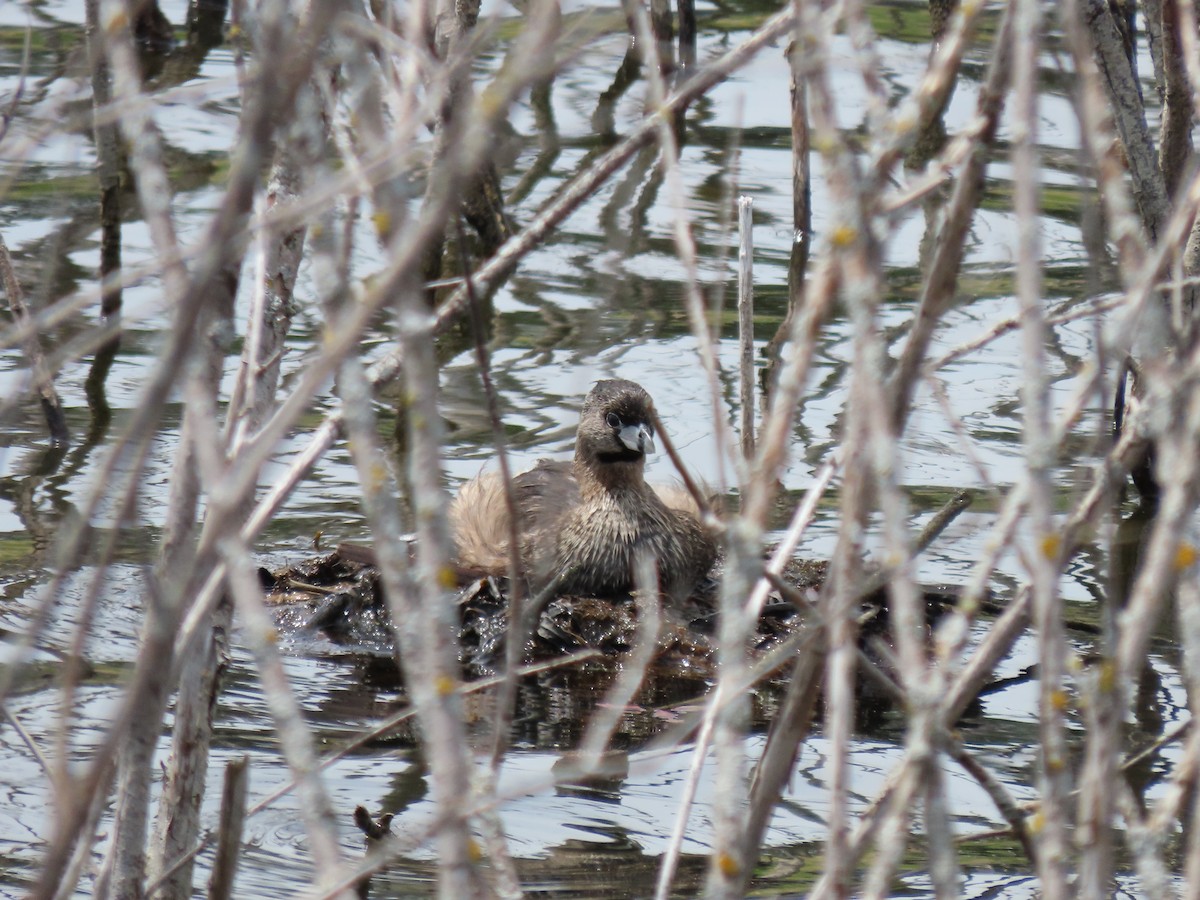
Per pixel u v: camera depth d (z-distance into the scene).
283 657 13.24
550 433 17.03
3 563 13.88
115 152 18.47
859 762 11.07
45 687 11.74
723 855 5.09
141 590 13.62
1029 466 4.88
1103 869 5.20
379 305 4.23
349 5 4.45
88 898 8.53
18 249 19.83
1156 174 7.62
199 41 27.33
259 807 6.88
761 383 17.98
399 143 4.34
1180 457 4.99
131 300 19.31
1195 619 5.10
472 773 5.92
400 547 4.77
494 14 4.58
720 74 5.76
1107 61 7.53
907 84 23.42
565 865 9.52
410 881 9.12
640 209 22.45
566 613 14.41
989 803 10.44
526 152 24.20
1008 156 24.08
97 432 16.55
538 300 20.03
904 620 4.88
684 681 13.22
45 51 23.72
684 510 16.03
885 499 4.76
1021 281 4.78
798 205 20.16
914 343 5.10
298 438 16.72
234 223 3.81
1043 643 5.01
